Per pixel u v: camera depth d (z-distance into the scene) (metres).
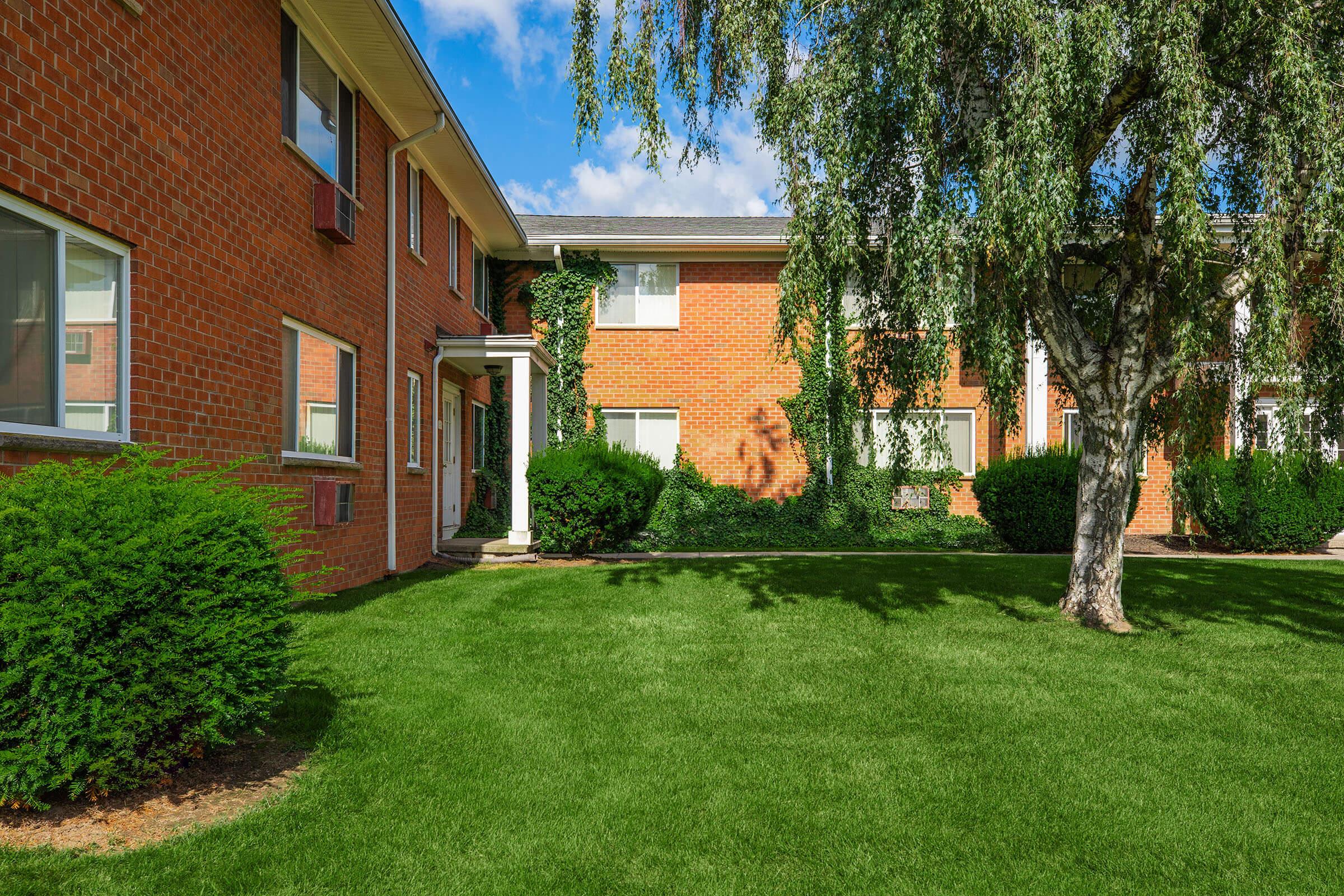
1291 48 5.70
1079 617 7.34
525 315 16.14
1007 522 13.12
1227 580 9.66
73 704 3.11
